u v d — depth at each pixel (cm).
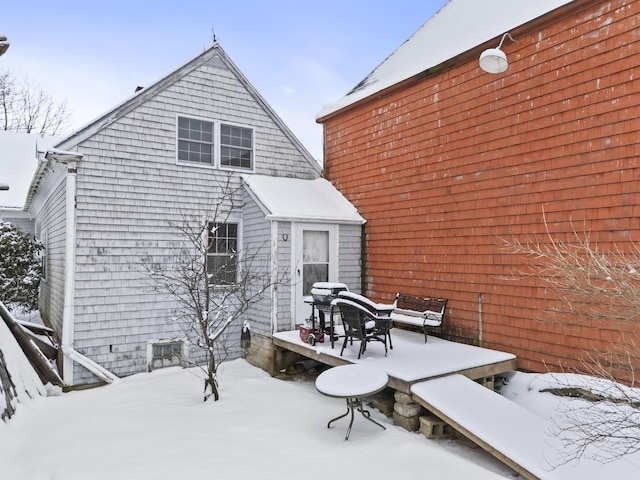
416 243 741
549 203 541
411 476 356
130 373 721
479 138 635
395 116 790
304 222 782
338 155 939
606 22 488
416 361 535
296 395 580
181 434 448
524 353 564
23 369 586
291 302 757
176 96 789
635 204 457
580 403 462
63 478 360
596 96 496
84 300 687
